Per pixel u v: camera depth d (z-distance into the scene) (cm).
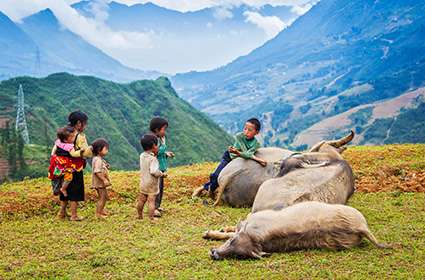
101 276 606
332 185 755
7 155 7950
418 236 709
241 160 983
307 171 775
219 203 1012
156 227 845
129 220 904
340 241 642
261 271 588
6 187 1193
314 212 643
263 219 643
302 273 575
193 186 1188
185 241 744
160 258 662
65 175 891
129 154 12006
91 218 930
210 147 13300
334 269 586
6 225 898
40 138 10300
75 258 683
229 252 633
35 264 662
